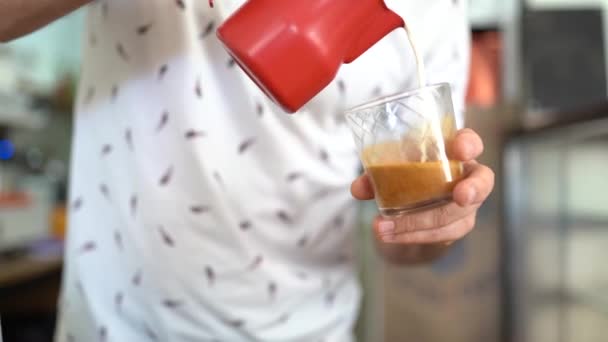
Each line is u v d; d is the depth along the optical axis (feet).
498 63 5.18
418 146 1.41
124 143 2.08
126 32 2.02
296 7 1.31
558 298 4.37
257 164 2.05
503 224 4.84
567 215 4.26
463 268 4.91
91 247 2.20
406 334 5.04
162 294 2.12
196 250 2.08
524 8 4.96
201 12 1.90
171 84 1.95
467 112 4.84
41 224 5.71
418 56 1.45
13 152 6.43
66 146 7.69
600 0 4.93
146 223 2.06
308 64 1.31
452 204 1.44
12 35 1.58
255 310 2.22
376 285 5.10
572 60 4.89
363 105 1.47
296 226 2.23
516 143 4.72
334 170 2.20
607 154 3.71
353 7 1.35
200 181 2.00
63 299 2.38
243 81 1.92
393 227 1.47
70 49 7.75
